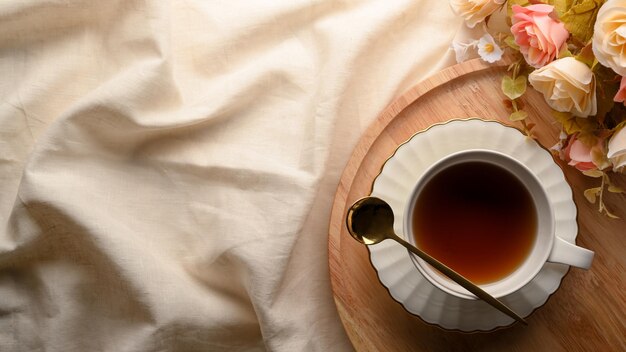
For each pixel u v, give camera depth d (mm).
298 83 697
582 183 649
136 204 679
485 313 621
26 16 669
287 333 664
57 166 667
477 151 603
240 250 663
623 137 586
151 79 669
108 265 661
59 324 668
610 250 639
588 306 637
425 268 590
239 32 699
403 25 710
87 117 663
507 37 657
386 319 641
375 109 700
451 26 714
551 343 636
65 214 653
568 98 611
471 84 666
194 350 683
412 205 597
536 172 629
